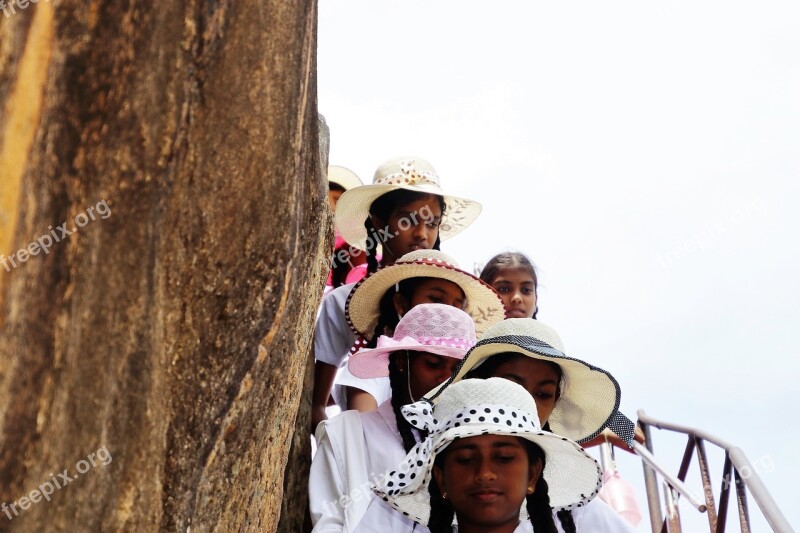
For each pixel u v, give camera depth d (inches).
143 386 81.8
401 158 217.9
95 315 77.0
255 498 105.4
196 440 88.3
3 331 70.2
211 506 93.7
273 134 91.4
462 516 126.4
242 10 89.6
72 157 75.6
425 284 187.0
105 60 77.9
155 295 83.1
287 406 111.8
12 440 70.6
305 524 176.2
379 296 189.5
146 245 81.6
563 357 148.8
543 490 133.5
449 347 160.7
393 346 160.1
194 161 86.2
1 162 70.9
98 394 77.2
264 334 94.7
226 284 88.8
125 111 79.4
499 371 149.3
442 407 132.7
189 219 86.1
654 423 200.4
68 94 75.4
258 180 90.3
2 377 70.0
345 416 164.2
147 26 81.1
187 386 86.8
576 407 159.2
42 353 72.7
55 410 73.6
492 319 192.2
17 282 71.2
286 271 95.1
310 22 97.9
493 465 125.6
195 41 85.8
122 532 79.5
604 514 148.9
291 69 93.4
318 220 110.5
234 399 92.7
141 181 81.0
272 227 91.9
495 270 218.2
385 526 145.2
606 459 203.8
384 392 189.6
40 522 72.6
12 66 72.1
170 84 83.6
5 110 71.3
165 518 85.3
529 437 127.9
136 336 81.0
